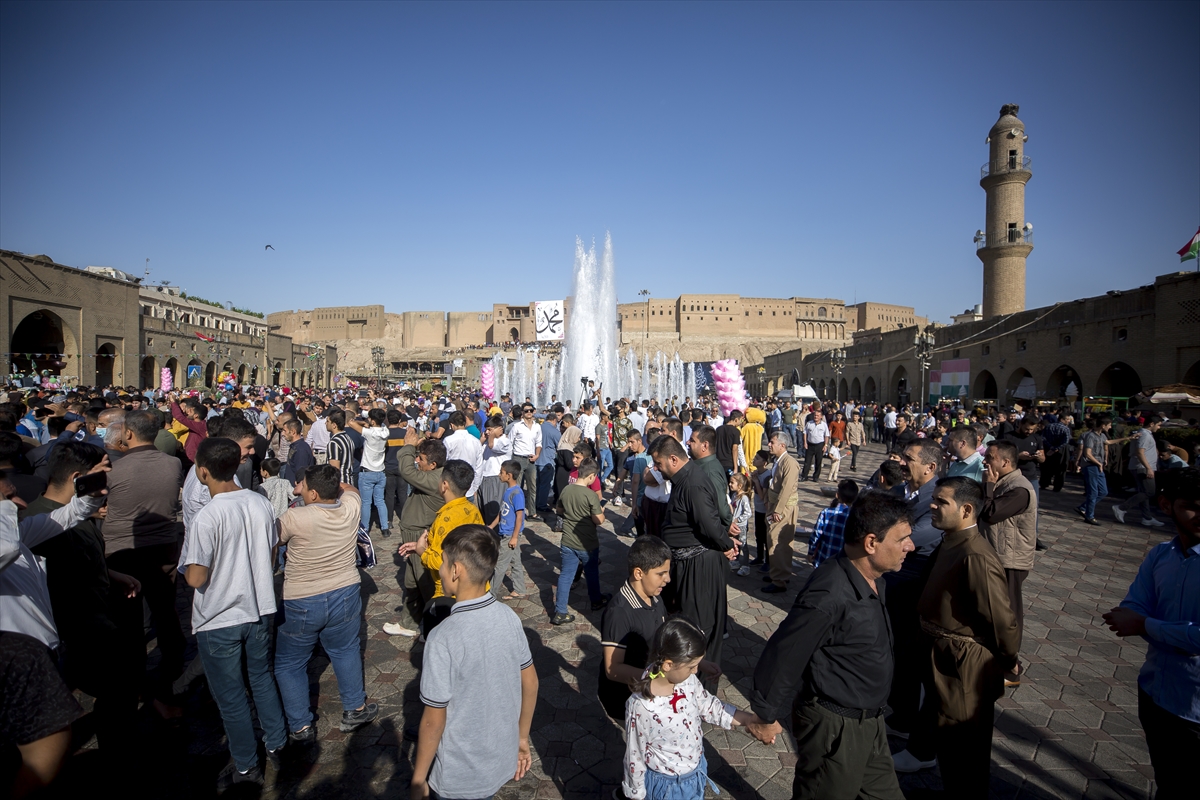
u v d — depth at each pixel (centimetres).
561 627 561
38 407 838
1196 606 257
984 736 298
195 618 333
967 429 534
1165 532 965
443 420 1335
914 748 361
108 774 350
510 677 253
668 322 10069
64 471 338
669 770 261
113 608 370
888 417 2098
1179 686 261
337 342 11006
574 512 569
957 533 310
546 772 358
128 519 418
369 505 848
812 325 9850
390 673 471
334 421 833
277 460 602
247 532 345
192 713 424
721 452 917
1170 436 1400
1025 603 640
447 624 248
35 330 3397
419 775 238
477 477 805
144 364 3903
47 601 246
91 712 411
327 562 373
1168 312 2120
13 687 194
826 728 256
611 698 326
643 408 1559
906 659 391
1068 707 434
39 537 316
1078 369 2520
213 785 345
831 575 262
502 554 618
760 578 721
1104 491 1028
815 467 1474
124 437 456
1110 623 285
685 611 421
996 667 299
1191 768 258
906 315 10044
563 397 2819
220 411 1347
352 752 374
